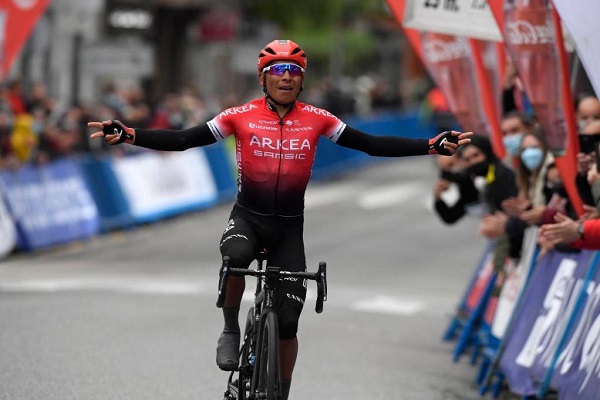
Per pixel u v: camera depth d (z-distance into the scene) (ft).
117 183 140.67
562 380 54.08
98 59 165.89
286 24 283.18
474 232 147.84
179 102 181.98
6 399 55.93
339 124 46.16
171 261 118.21
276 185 45.80
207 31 252.21
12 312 81.66
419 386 64.54
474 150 67.21
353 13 332.60
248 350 47.78
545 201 65.87
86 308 84.79
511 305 66.03
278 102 45.42
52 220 125.59
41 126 138.21
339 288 102.83
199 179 165.27
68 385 59.62
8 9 106.42
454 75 80.79
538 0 58.23
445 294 102.32
